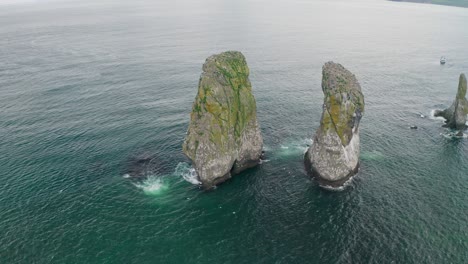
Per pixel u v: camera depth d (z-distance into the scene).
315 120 83.75
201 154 58.00
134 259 45.06
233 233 49.44
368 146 72.06
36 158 66.75
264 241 48.00
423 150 70.69
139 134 75.88
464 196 56.50
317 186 59.16
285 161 66.25
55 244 47.00
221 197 56.59
